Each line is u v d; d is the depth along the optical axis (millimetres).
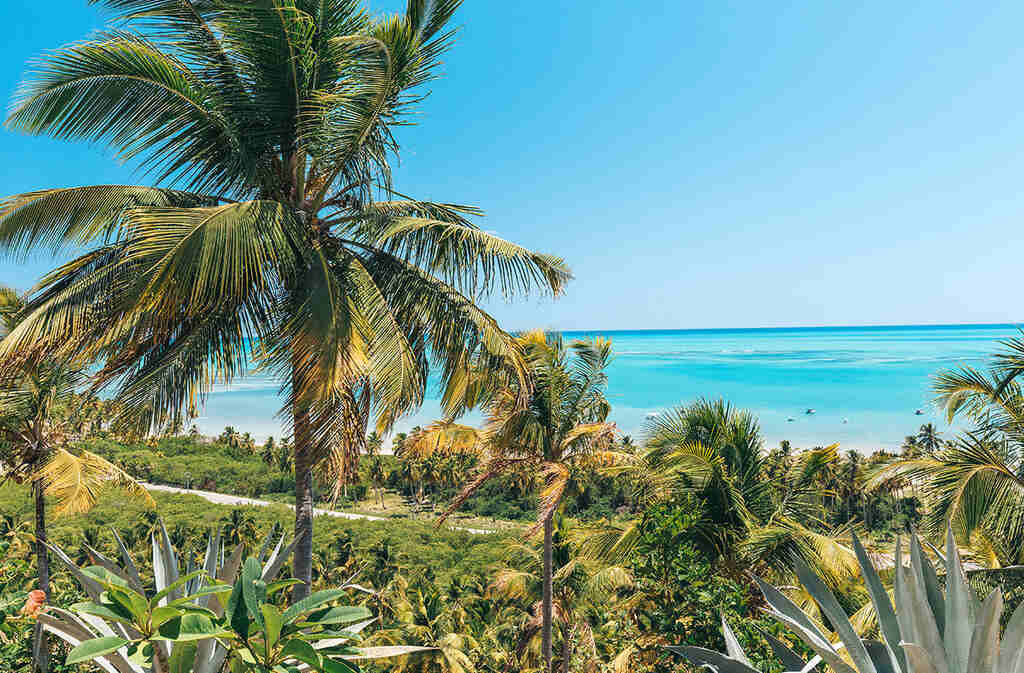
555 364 12109
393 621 23516
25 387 11055
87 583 2826
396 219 6945
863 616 6094
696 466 9859
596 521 11875
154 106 6242
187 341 6203
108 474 12820
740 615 6367
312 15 6926
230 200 7059
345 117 6672
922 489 8000
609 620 8273
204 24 6430
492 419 12086
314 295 6016
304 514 6539
